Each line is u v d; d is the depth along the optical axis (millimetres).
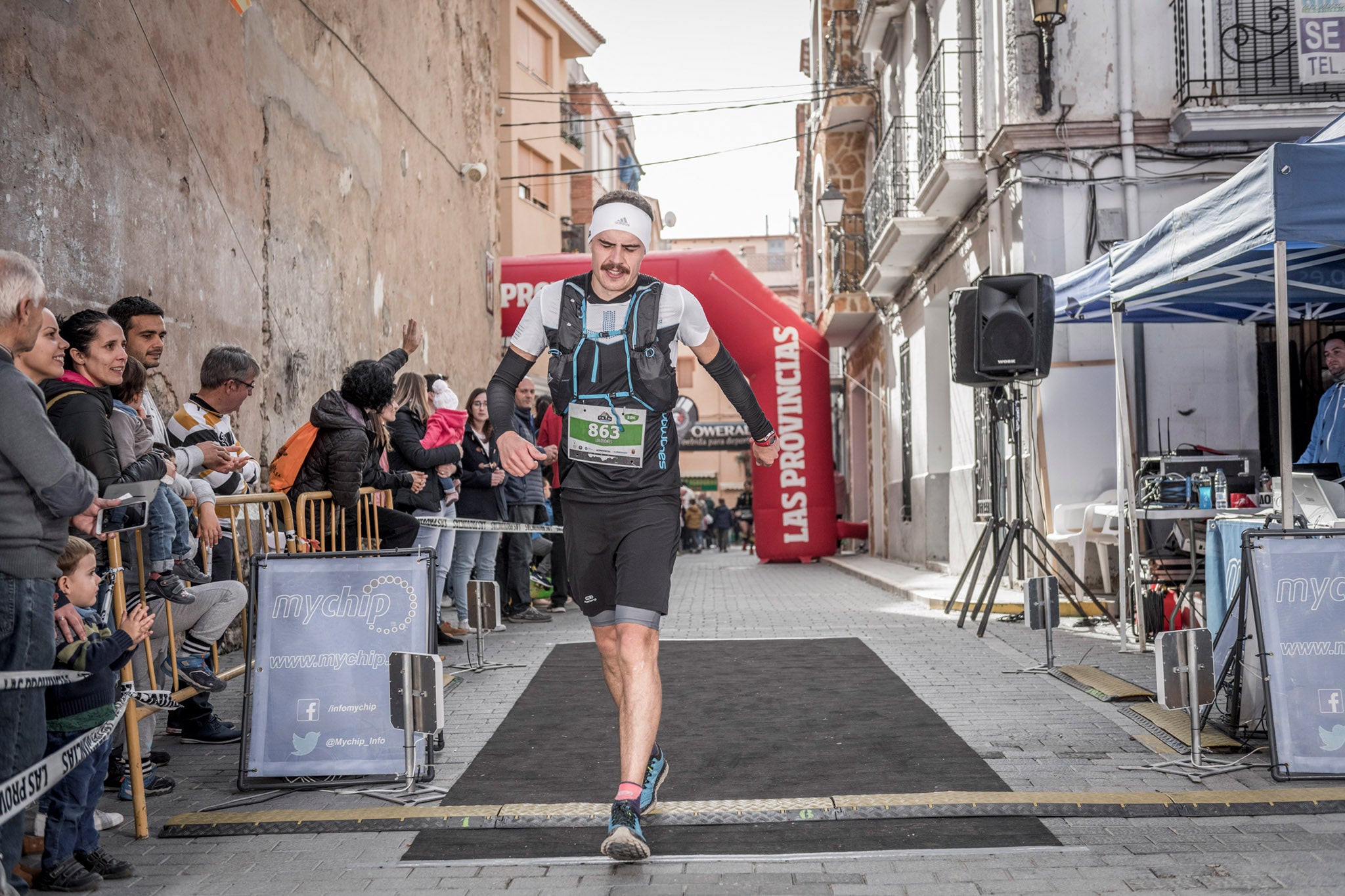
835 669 6938
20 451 2818
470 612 7184
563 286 3707
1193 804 3836
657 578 3613
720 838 3666
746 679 6625
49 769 2803
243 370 5809
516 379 3740
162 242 7113
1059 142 10438
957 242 13414
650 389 3617
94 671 3248
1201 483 7574
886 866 3359
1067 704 5715
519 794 4207
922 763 4535
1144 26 10477
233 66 8227
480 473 9328
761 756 4727
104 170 6465
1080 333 10352
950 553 14430
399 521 7344
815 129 23906
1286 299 4980
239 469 5426
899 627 9094
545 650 8062
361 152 11008
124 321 4875
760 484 18703
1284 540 4324
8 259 2902
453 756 4836
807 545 18531
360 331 10906
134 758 3791
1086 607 9398
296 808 4039
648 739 3496
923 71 14867
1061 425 10352
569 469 3678
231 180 8148
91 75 6363
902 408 17734
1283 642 4227
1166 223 6395
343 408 6270
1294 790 3998
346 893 3223
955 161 11672
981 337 8594
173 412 7176
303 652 4387
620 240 3605
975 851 3459
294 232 9297
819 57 25312
